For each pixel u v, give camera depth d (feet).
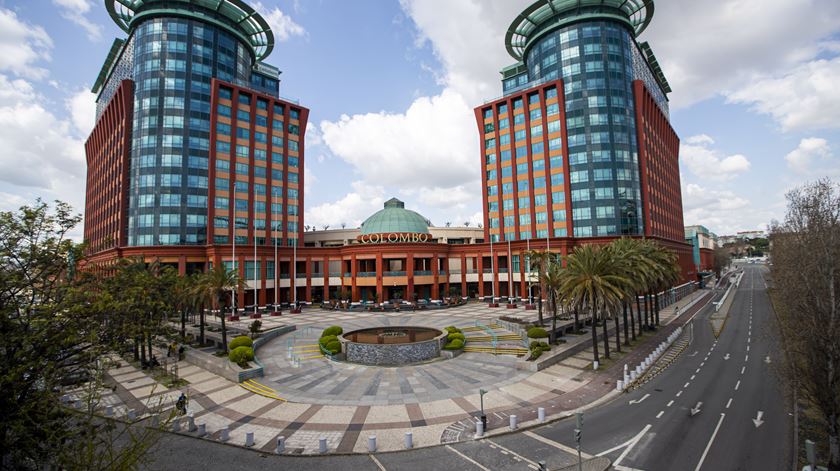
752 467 59.11
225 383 103.09
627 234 235.20
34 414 39.09
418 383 100.37
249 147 260.62
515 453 64.49
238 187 252.83
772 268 127.13
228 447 67.82
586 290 114.52
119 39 290.35
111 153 269.44
